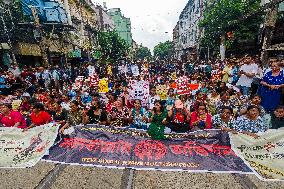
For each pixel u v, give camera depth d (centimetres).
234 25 2103
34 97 942
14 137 562
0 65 1576
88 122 709
